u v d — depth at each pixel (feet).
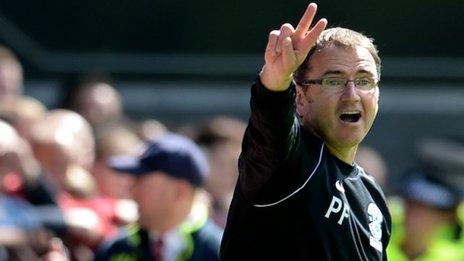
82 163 63.72
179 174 56.08
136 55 92.22
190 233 56.18
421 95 95.55
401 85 95.25
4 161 56.08
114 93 79.10
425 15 92.79
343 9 90.27
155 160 56.18
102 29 91.66
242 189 35.50
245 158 35.09
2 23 90.99
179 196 56.18
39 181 56.95
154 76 92.94
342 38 36.50
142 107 92.99
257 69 92.94
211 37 92.22
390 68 94.07
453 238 64.69
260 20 91.61
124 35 91.91
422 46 93.61
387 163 95.40
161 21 91.81
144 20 91.76
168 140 57.16
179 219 56.24
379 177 81.76
